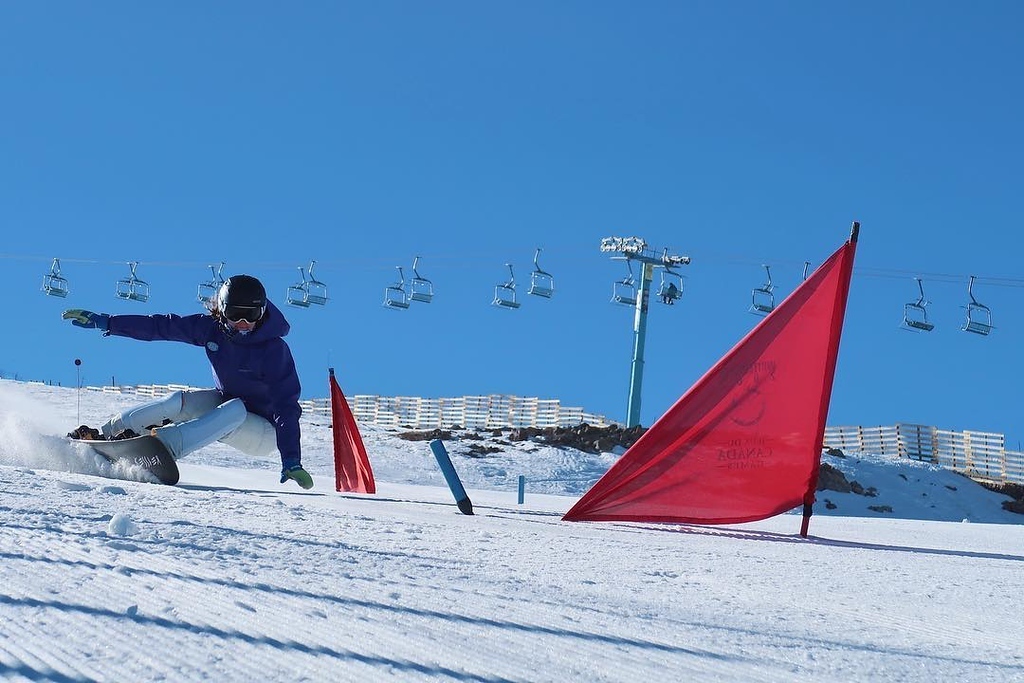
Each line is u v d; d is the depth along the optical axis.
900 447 44.25
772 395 7.68
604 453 31.36
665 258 38.38
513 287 33.22
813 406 7.71
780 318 7.66
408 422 49.72
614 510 7.66
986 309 30.30
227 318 9.28
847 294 7.70
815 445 7.73
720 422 7.66
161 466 8.52
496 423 47.72
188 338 9.43
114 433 9.49
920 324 30.20
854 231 7.70
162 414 9.51
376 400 50.72
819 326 7.66
